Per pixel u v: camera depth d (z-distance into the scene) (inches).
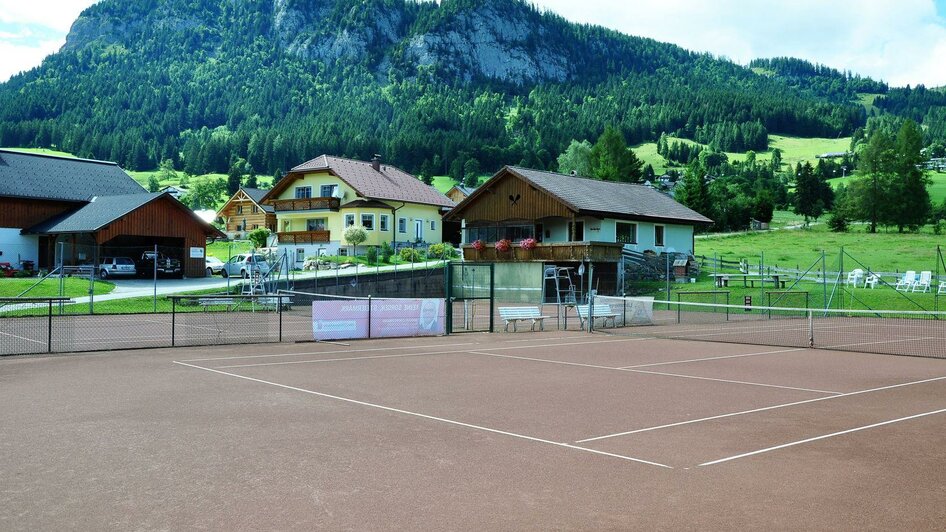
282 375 618.8
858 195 3823.8
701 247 3002.0
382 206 2687.0
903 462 335.6
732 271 2158.0
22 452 344.5
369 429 401.7
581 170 4827.8
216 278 2102.6
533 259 1966.0
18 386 549.3
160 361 716.7
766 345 956.6
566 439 379.6
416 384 573.0
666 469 320.8
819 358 800.9
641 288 1941.4
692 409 469.7
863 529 244.5
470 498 276.5
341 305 969.5
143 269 1982.0
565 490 287.7
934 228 3873.0
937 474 315.3
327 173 2755.9
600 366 706.2
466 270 2054.6
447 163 7854.3
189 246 2078.0
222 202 6368.1
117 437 377.1
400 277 1920.5
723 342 996.6
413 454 345.4
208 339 943.0
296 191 2851.9
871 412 464.8
